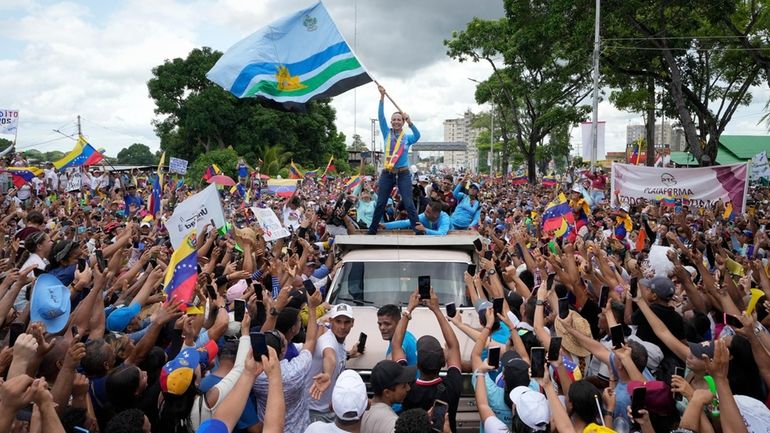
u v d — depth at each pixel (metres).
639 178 17.36
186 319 5.13
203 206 8.14
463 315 7.30
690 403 4.20
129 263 9.94
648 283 6.22
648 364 5.55
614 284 7.44
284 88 9.90
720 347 4.04
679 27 26.89
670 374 5.71
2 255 8.45
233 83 9.73
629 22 25.52
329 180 46.91
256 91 9.78
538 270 8.40
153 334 4.94
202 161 47.41
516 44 33.47
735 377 5.11
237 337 5.96
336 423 4.07
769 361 4.78
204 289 6.26
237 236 9.28
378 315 5.68
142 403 4.66
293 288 6.89
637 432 4.65
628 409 4.32
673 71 25.50
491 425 4.41
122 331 5.98
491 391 5.00
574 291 7.50
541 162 76.62
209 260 7.98
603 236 11.83
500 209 18.91
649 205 15.63
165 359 5.05
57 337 4.86
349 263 8.02
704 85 31.58
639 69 28.56
